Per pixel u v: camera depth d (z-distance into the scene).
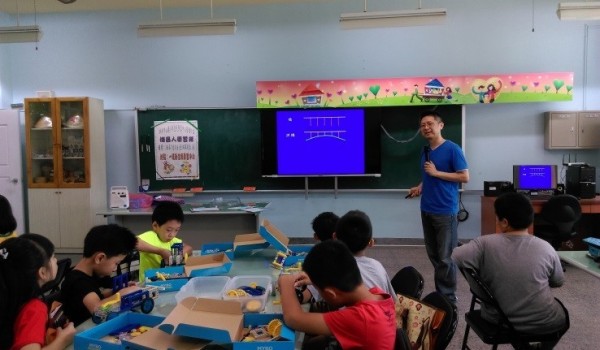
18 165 5.60
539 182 4.93
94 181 5.48
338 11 5.59
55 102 5.40
